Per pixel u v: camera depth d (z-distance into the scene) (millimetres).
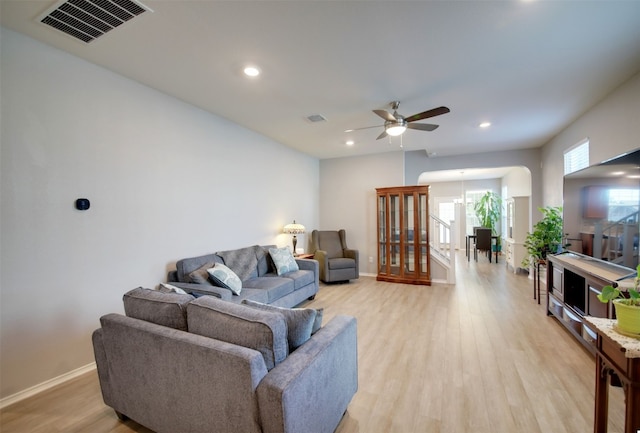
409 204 5480
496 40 2176
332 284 5363
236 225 4090
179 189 3256
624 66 2545
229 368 1322
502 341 2895
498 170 7719
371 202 6105
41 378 2172
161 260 3053
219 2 1773
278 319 1446
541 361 2494
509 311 3791
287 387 1224
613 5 1804
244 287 3373
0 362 1980
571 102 3326
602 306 2301
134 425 1802
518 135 4711
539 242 4270
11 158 2035
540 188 5559
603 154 3225
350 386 1852
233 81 2818
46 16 1900
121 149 2697
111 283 2607
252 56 2387
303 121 3977
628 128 2771
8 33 2027
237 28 2031
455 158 6102
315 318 1691
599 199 2670
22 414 1914
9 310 2023
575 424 1750
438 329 3213
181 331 1567
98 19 1934
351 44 2227
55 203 2252
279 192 5109
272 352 1394
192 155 3412
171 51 2312
